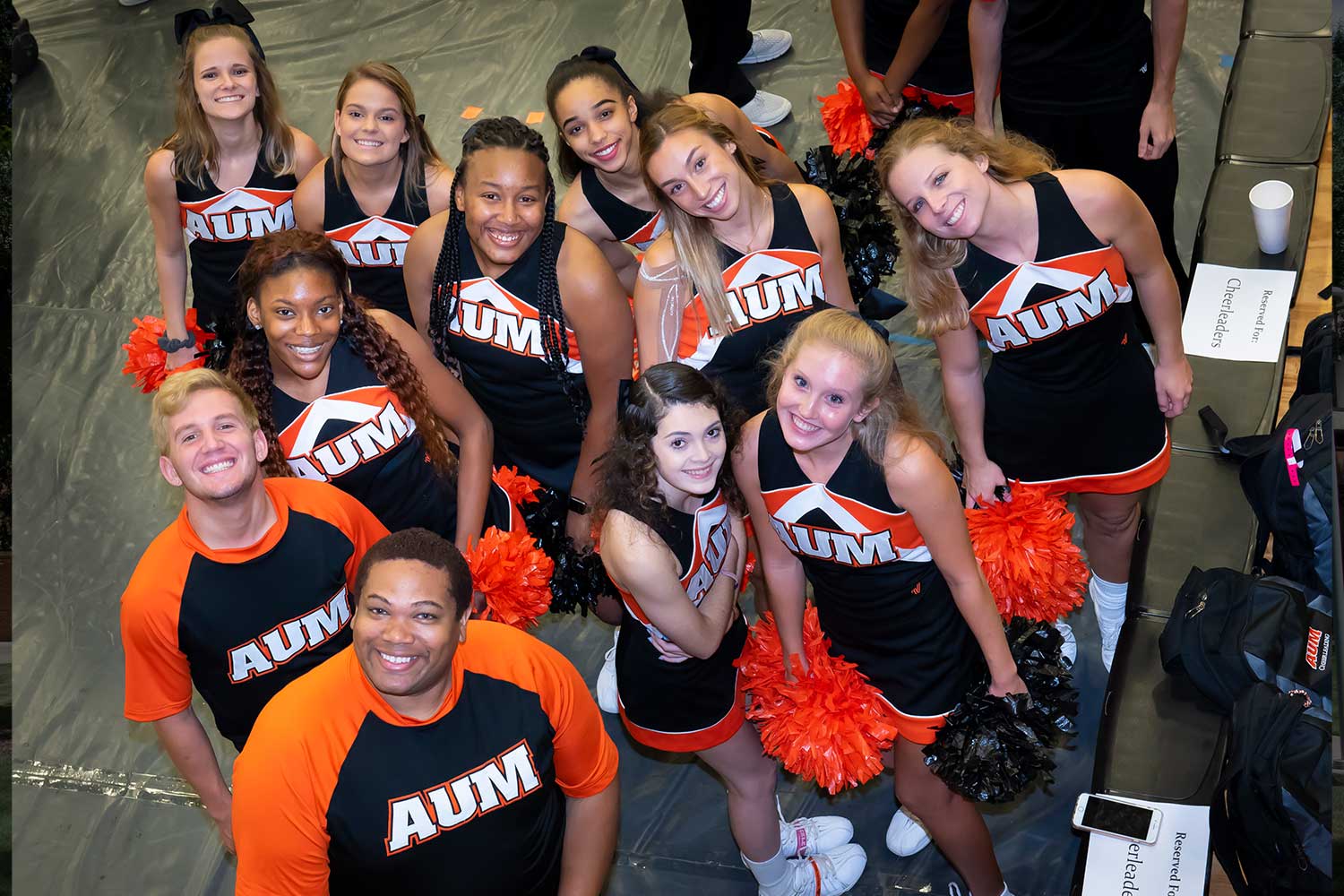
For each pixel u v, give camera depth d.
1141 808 2.70
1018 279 2.60
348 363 2.58
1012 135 2.67
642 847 3.11
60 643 3.76
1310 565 2.94
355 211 3.19
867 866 3.02
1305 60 4.59
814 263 2.76
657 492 2.27
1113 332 2.72
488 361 2.92
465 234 2.80
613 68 2.90
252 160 3.34
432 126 5.29
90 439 4.34
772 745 2.53
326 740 2.00
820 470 2.30
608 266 2.80
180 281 3.60
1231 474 3.41
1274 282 3.87
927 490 2.24
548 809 2.21
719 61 4.78
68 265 4.95
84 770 3.42
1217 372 3.66
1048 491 2.95
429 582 1.92
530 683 2.11
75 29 6.09
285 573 2.31
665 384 2.19
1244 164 4.27
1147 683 2.97
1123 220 2.55
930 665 2.47
